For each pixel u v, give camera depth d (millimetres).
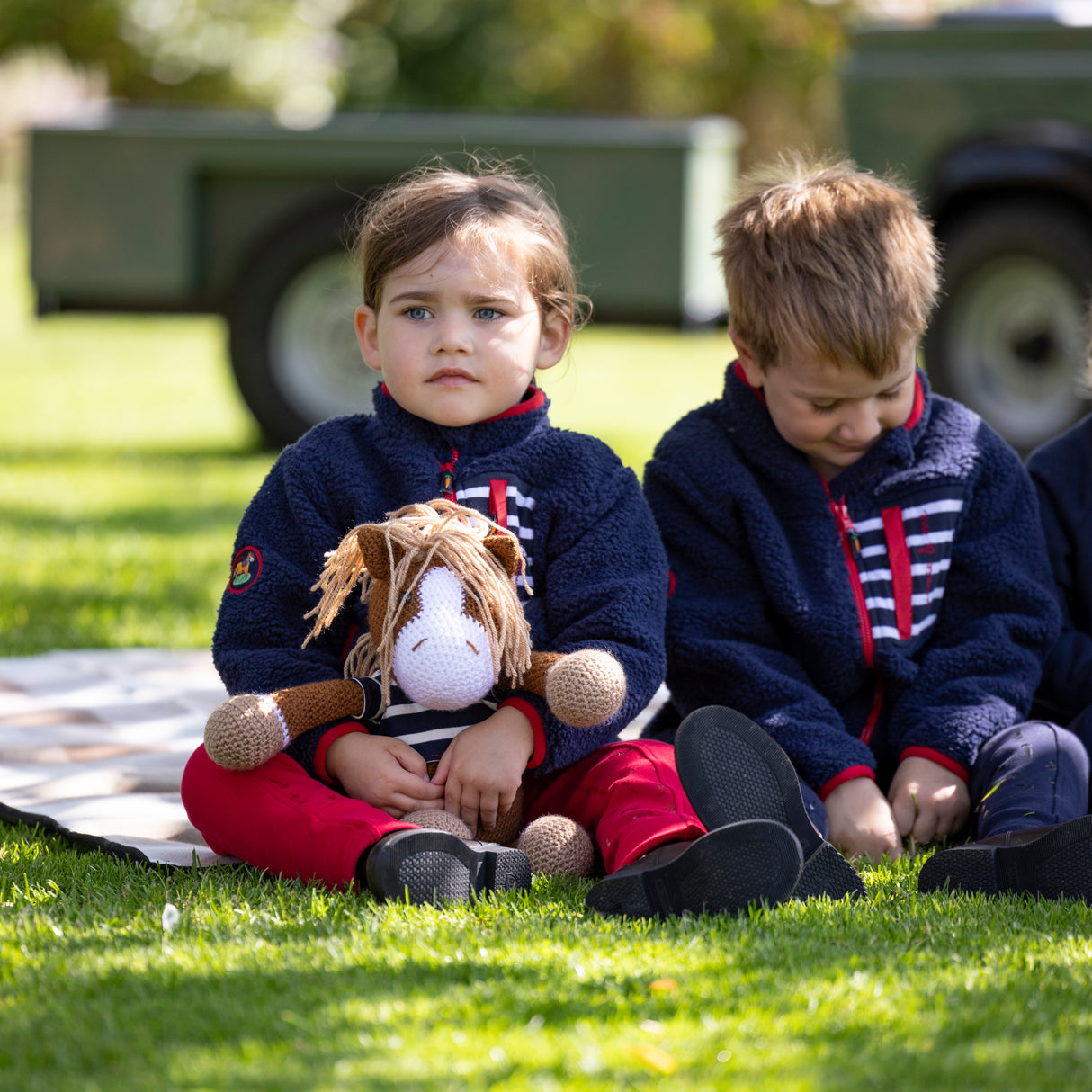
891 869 3230
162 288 10055
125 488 9242
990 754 3459
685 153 9344
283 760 3150
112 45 22406
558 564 3410
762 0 23656
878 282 3521
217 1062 2023
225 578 6926
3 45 22422
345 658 3311
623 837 3016
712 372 16250
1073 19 8859
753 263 3645
